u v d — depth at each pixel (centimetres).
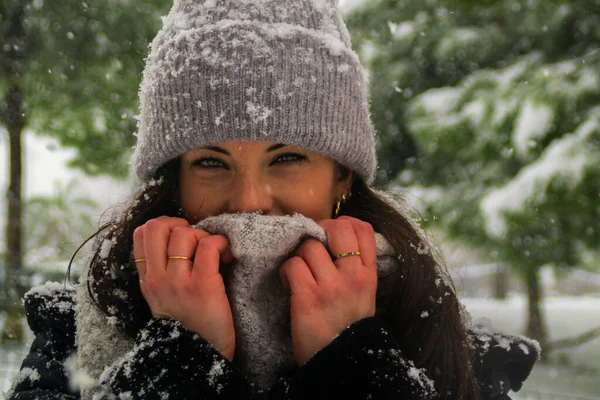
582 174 497
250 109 126
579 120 533
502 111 571
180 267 121
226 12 132
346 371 113
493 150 590
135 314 137
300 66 131
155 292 122
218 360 115
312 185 135
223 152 129
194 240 123
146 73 141
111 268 139
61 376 134
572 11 624
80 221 1184
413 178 862
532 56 669
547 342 997
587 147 510
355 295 123
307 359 121
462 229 741
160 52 136
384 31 880
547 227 628
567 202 508
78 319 137
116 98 757
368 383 113
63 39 728
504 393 151
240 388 114
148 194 144
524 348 154
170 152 133
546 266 699
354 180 155
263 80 128
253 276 124
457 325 146
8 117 809
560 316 1516
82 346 132
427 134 649
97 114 832
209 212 132
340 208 157
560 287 2527
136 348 117
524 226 534
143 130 140
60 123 882
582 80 536
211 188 132
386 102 866
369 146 149
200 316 119
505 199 532
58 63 740
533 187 514
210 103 128
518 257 679
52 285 150
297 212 133
